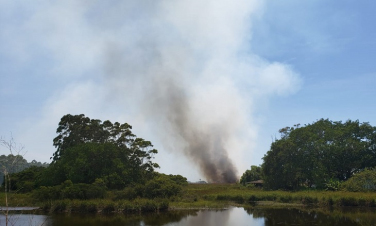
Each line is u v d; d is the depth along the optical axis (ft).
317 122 234.79
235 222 99.30
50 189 146.51
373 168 189.98
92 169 179.42
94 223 96.37
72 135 219.41
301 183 237.04
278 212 124.88
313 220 102.17
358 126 214.07
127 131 218.59
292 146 216.95
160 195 155.63
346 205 144.66
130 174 191.42
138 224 94.53
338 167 209.67
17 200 149.48
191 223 96.99
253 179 306.96
